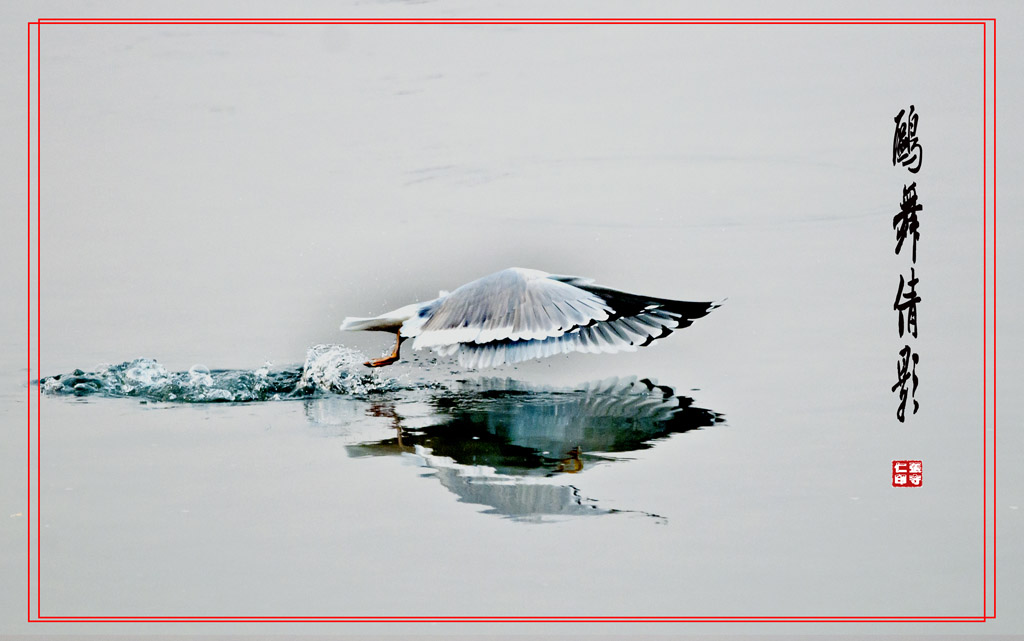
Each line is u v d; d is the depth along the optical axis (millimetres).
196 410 12672
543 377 13688
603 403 12711
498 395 13070
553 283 12484
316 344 14609
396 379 13703
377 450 11391
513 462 11062
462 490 10438
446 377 13812
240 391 13273
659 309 13273
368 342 14750
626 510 10000
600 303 12289
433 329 12625
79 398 13023
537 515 9938
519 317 12289
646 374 13633
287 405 12883
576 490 10414
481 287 12727
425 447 11477
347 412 12562
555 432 11836
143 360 14000
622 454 11234
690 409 12406
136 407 12758
